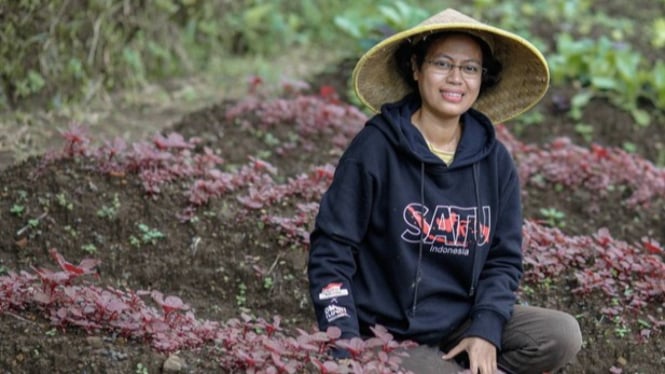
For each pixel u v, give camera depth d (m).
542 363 4.53
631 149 8.38
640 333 5.42
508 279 4.54
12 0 7.39
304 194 6.34
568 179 7.23
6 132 7.12
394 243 4.38
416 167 4.37
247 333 4.46
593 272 5.77
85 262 4.67
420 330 4.43
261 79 8.23
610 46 9.38
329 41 10.23
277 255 5.88
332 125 7.68
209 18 9.50
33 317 4.66
